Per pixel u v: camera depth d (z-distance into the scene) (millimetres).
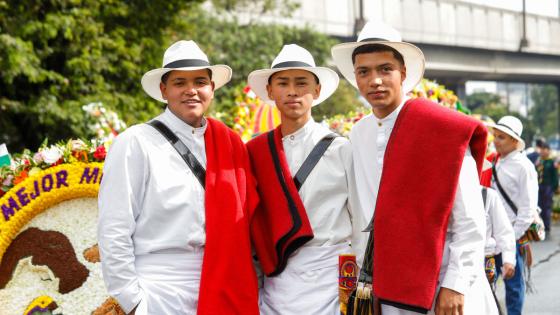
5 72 12141
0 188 5031
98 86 14211
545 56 44625
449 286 3174
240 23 27391
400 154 3332
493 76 43312
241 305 3500
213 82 3973
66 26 13023
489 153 6875
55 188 4953
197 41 21719
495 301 3527
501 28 40375
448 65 38406
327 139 3926
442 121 3279
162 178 3510
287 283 3803
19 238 4984
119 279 3391
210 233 3510
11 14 12742
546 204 13562
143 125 3625
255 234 3822
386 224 3289
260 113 8633
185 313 3494
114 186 3441
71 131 13773
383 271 3275
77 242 5039
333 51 3791
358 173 3670
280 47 25625
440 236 3197
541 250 11078
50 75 13047
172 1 16062
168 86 3693
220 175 3637
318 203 3842
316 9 31281
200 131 3727
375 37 3486
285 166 3867
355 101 28906
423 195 3236
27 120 14219
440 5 36688
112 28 15172
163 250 3510
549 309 6840
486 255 5227
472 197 3236
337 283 3787
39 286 4996
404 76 3617
